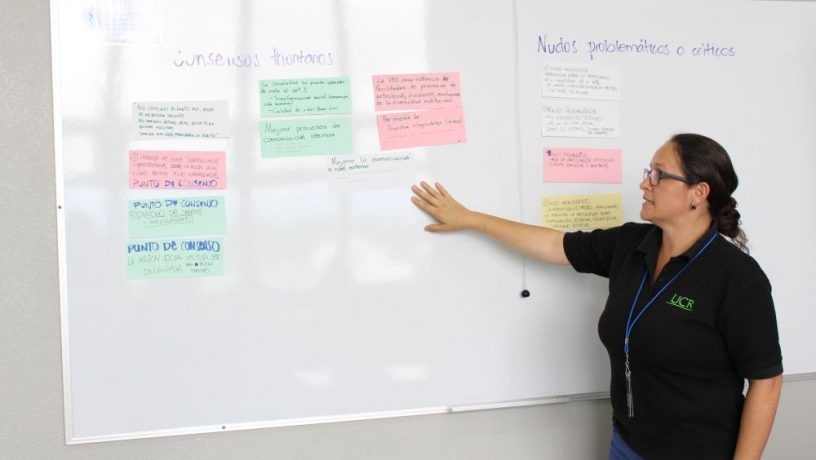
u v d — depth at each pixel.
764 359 1.15
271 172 1.50
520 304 1.63
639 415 1.31
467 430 1.62
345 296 1.54
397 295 1.56
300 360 1.52
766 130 1.77
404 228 1.56
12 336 1.42
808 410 1.80
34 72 1.42
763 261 1.77
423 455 1.60
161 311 1.46
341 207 1.53
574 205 1.66
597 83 1.67
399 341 1.56
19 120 1.41
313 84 1.52
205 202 1.47
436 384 1.59
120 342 1.44
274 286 1.50
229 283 1.48
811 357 1.79
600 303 1.67
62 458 1.44
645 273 1.32
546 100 1.64
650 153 1.70
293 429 1.53
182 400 1.47
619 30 1.69
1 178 1.41
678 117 1.72
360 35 1.54
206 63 1.47
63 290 1.42
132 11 1.44
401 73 1.56
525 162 1.63
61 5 1.42
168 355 1.46
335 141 1.53
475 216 1.52
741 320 1.16
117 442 1.46
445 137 1.58
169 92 1.46
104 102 1.43
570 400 1.66
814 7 1.80
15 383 1.42
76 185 1.42
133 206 1.44
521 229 1.50
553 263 1.52
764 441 1.18
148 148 1.45
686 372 1.22
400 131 1.56
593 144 1.67
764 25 1.77
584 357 1.67
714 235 1.25
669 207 1.25
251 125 1.49
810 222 1.79
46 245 1.43
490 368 1.62
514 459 1.65
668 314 1.23
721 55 1.75
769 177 1.77
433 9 1.58
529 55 1.63
